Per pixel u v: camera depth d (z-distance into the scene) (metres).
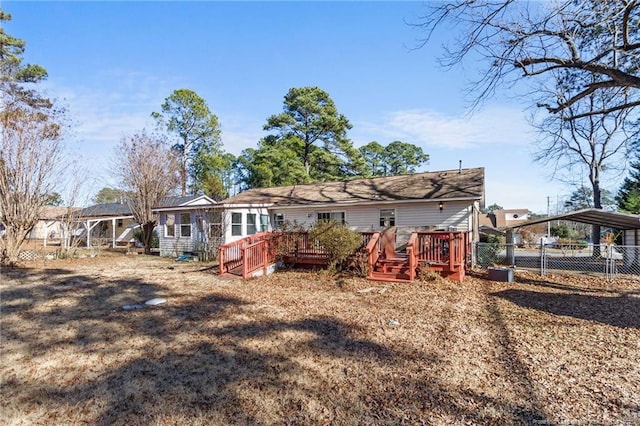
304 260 11.61
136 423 3.02
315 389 3.62
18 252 12.87
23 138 12.31
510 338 5.12
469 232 12.80
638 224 12.29
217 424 3.01
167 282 9.59
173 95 34.91
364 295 8.01
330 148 36.94
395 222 14.52
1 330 5.41
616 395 3.44
